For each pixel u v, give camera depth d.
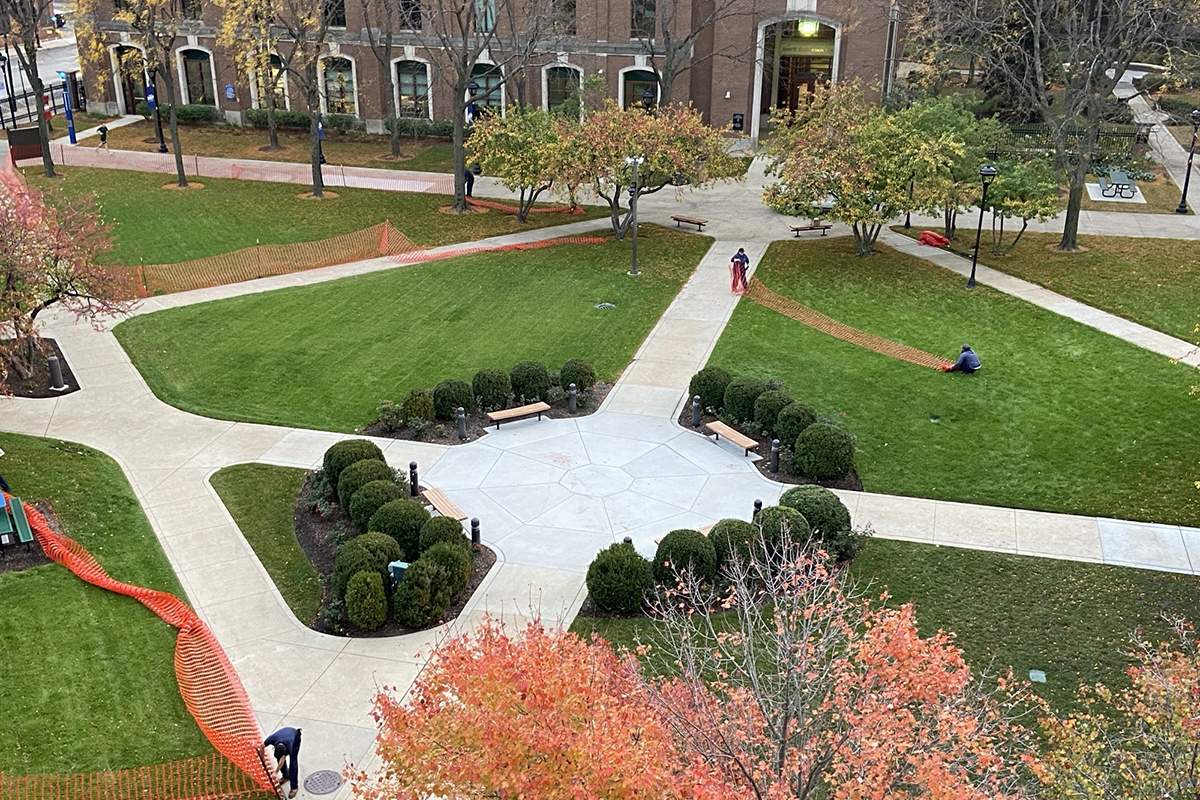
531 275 35.72
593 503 21.61
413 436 24.59
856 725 11.40
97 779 14.17
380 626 17.81
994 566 19.38
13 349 25.92
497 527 20.73
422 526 19.36
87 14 53.44
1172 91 59.69
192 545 20.22
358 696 16.11
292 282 35.06
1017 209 35.44
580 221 42.56
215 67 58.94
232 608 18.30
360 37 56.22
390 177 49.22
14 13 44.50
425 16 51.19
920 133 36.31
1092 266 36.00
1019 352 29.12
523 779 9.89
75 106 61.94
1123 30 37.91
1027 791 11.96
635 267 36.03
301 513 21.44
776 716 11.62
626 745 10.24
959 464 23.22
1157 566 19.39
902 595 18.47
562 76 55.47
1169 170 48.91
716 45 53.47
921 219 42.56
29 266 24.02
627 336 30.47
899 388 26.97
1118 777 12.23
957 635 17.33
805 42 60.88
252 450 23.95
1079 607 18.16
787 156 37.19
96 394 26.70
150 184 46.97
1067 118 37.41
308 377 27.72
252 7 45.47
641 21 53.66
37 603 18.00
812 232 40.94
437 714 11.05
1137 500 21.66
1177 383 26.84
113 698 15.80
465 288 34.38
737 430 24.78
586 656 11.44
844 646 16.30
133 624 17.59
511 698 10.48
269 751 14.80
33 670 16.34
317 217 42.47
